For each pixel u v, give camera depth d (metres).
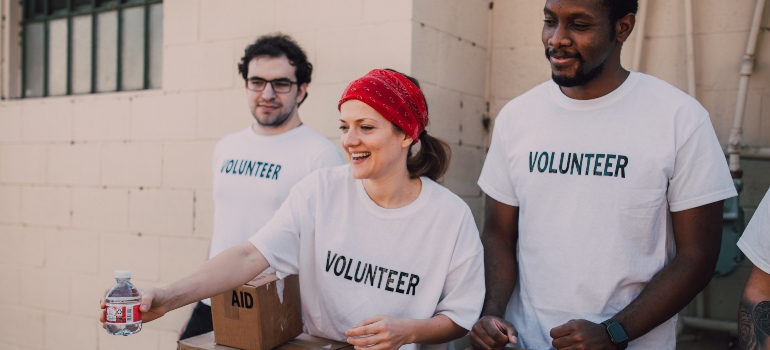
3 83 4.21
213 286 1.75
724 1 2.81
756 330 1.65
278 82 2.60
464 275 1.90
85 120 3.82
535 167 2.05
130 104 3.66
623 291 1.96
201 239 3.43
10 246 4.11
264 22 3.24
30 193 4.03
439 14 2.98
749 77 2.71
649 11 2.95
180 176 3.50
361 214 1.91
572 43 1.87
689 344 2.86
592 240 1.96
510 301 2.22
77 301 3.84
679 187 1.92
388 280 1.89
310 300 1.99
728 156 2.73
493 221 2.23
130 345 3.66
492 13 3.33
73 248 3.86
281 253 1.90
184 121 3.48
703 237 1.92
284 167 2.59
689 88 2.82
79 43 4.01
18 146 4.08
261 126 2.71
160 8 3.68
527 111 2.12
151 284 3.60
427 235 1.90
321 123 3.09
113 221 3.72
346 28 3.00
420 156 1.96
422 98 1.88
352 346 1.91
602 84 1.98
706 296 2.85
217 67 3.38
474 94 3.25
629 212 1.92
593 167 1.96
